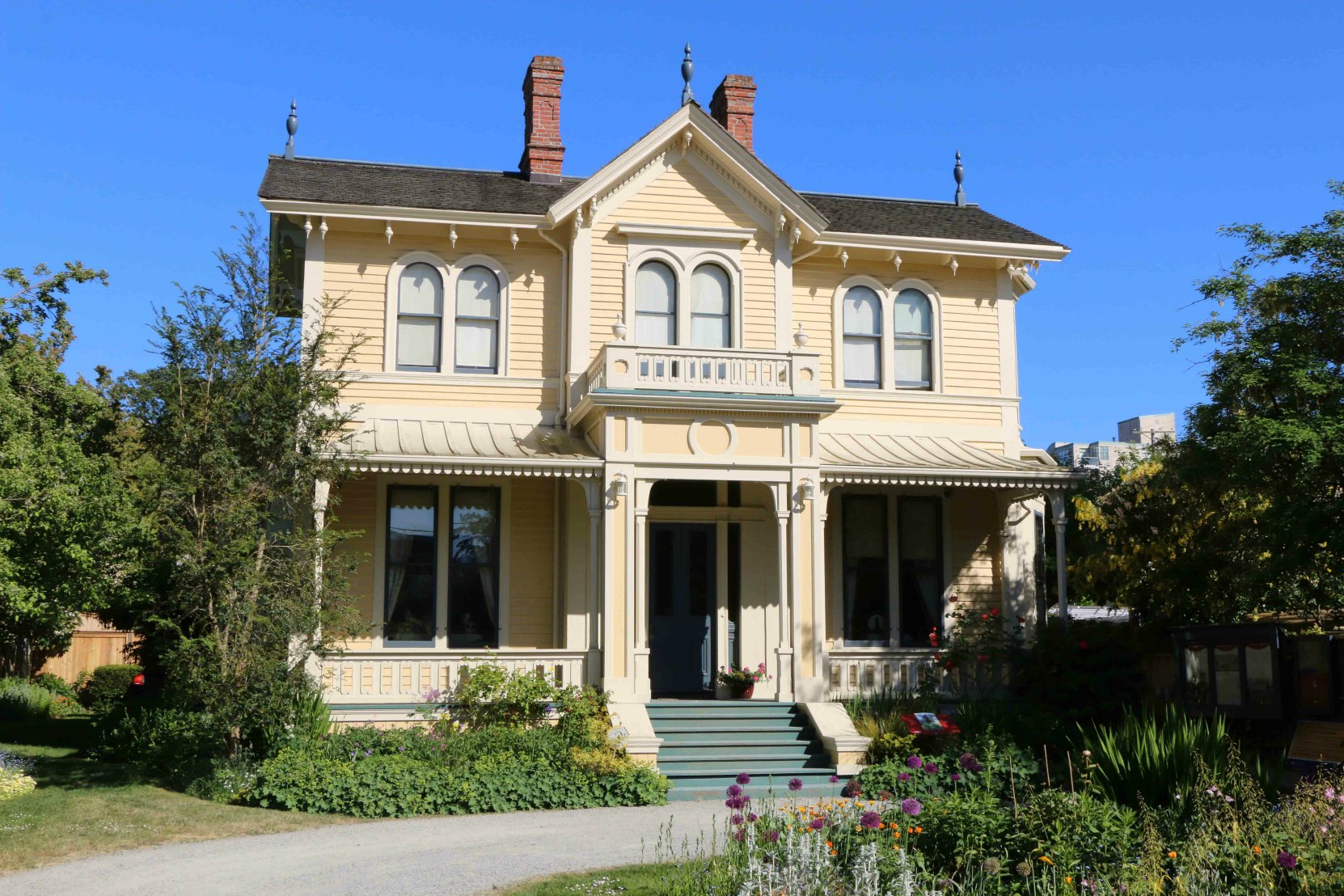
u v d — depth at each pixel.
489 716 17.61
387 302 20.67
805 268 22.34
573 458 18.73
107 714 20.42
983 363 22.81
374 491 20.17
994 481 20.06
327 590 16.30
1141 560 21.69
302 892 10.70
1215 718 16.56
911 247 22.14
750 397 19.08
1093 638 19.48
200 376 16.11
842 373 22.16
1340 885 8.80
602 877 10.96
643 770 16.17
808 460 19.36
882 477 19.77
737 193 21.69
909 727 17.64
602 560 18.73
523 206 21.16
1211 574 19.97
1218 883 9.06
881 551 22.00
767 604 21.03
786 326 21.50
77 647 35.88
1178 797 11.46
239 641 15.61
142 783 15.94
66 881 11.17
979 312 22.97
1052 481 20.25
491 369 21.00
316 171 21.52
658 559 21.08
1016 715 17.91
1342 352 17.06
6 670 29.77
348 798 14.68
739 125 23.97
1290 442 15.77
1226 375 17.64
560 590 20.47
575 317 20.80
